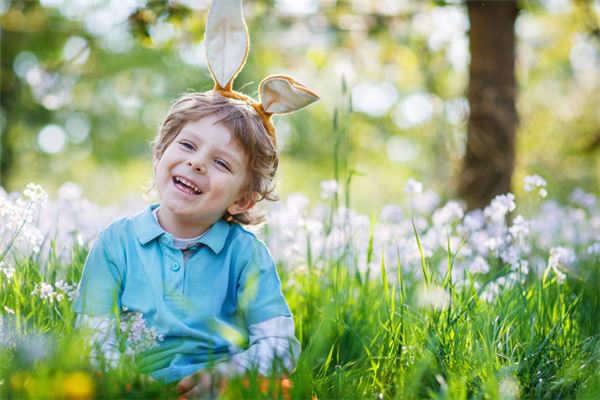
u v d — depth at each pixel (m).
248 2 6.54
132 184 20.19
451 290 2.83
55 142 17.91
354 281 3.54
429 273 3.07
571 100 10.62
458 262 3.81
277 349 2.50
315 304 3.39
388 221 4.57
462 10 7.01
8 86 12.26
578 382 2.51
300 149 20.17
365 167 16.00
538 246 4.88
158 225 2.68
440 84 8.28
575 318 3.11
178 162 2.63
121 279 2.65
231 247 2.74
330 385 2.54
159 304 2.56
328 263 3.64
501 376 2.43
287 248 4.04
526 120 7.36
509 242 3.91
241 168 2.70
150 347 2.44
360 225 4.30
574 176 10.61
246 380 2.27
